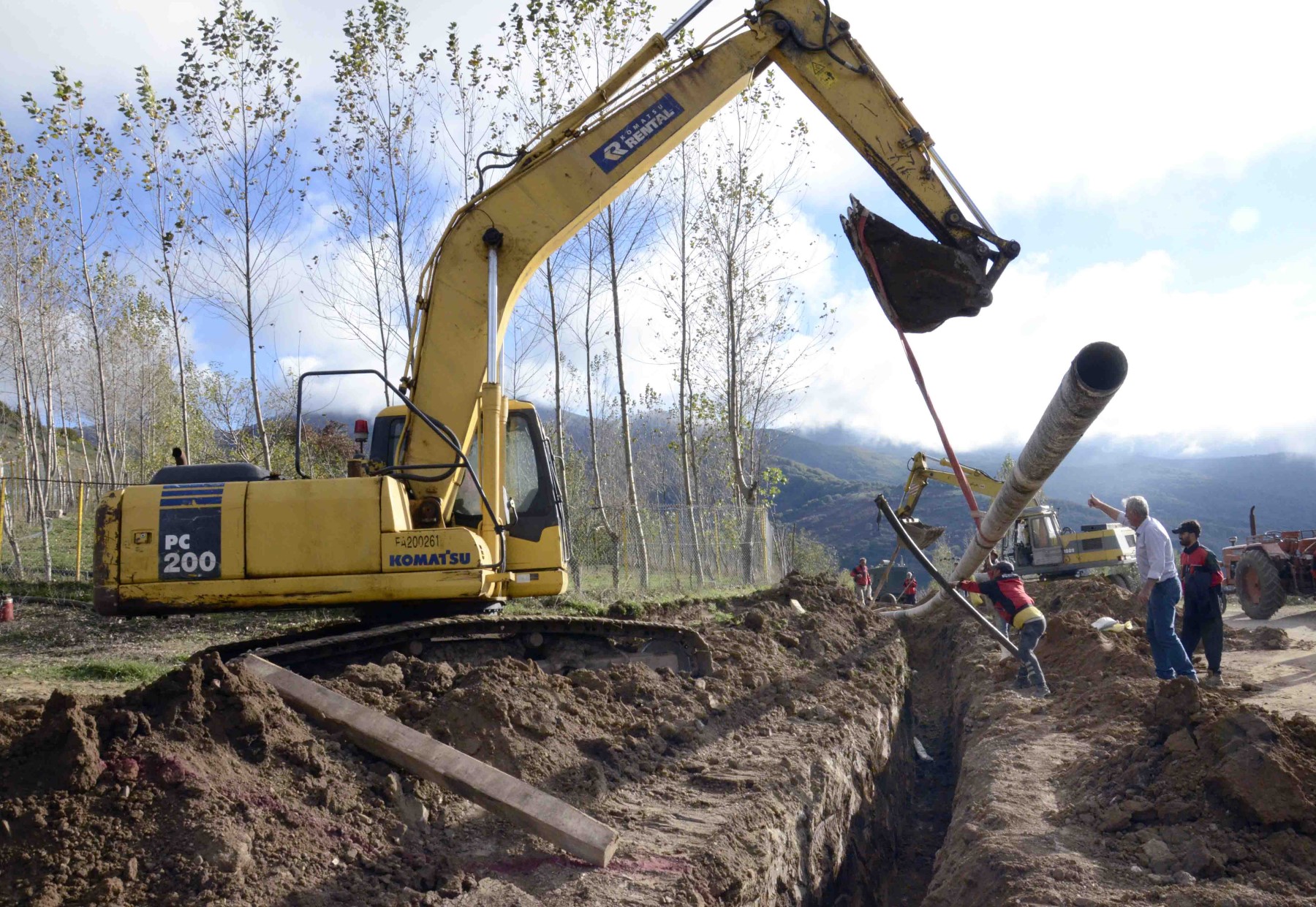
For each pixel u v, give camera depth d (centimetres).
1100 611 1533
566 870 449
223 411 2736
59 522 2605
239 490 687
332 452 2169
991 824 597
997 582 1046
